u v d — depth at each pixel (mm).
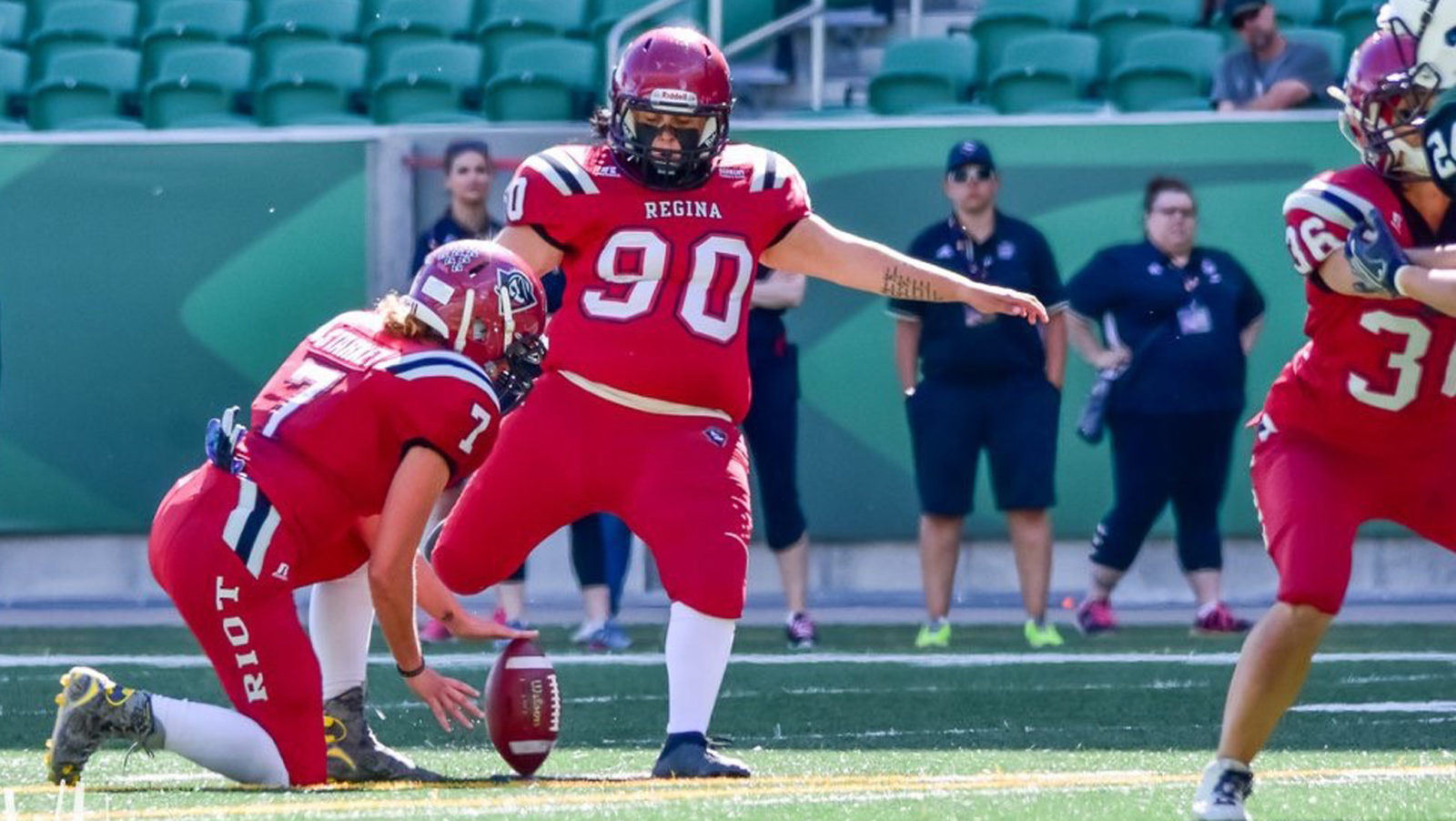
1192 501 30234
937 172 32375
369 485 15695
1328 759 18156
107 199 33156
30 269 33312
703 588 16594
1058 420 29953
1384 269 13125
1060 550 33438
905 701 23453
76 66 43781
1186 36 39250
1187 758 18516
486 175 29609
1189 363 29703
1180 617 32750
